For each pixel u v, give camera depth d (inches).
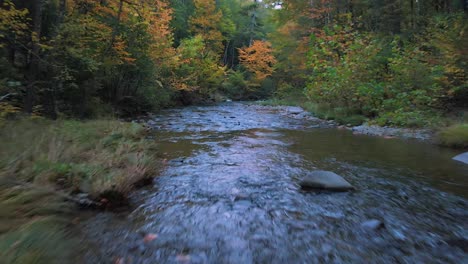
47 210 107.0
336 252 93.0
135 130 299.4
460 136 265.9
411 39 589.0
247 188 156.0
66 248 86.5
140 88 557.6
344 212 125.9
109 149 205.8
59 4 355.6
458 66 393.1
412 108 391.9
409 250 94.5
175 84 743.7
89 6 422.0
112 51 427.5
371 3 685.9
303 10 747.4
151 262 85.3
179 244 96.8
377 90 421.7
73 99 380.8
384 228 110.6
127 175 147.5
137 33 482.3
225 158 222.7
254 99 1251.8
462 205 134.3
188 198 140.8
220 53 1496.1
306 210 127.8
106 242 96.1
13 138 172.4
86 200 122.9
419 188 157.6
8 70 285.4
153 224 111.7
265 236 103.6
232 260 87.7
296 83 1053.2
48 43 318.0
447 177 177.0
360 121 421.4
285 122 461.7
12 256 71.4
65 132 221.0
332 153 241.9
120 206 129.2
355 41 489.4
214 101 1030.4
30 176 127.6
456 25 420.5
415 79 407.5
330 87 505.4
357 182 167.5
